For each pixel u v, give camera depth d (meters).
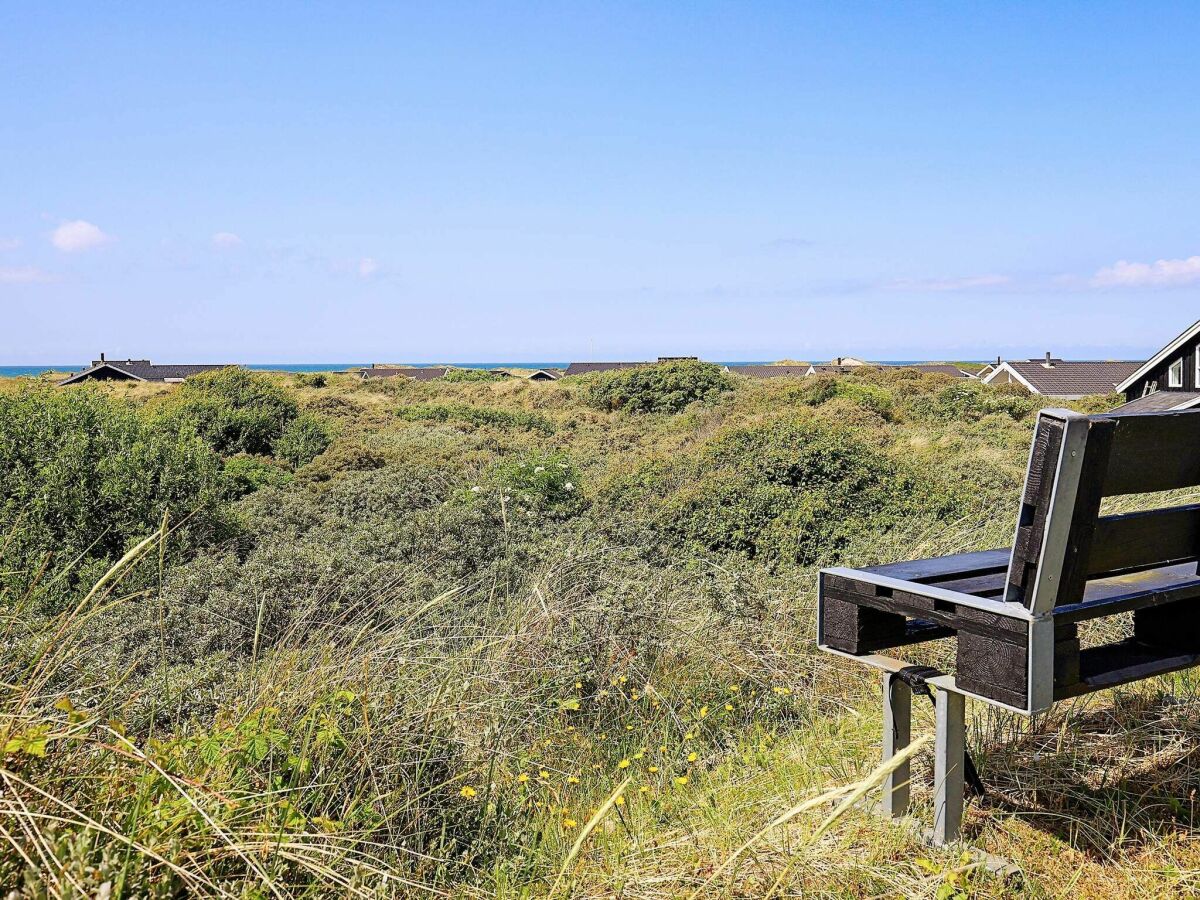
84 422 8.95
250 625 4.65
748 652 3.57
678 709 3.30
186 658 4.31
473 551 6.87
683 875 2.07
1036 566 1.84
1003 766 2.58
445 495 10.57
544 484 9.59
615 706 3.31
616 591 4.15
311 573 5.27
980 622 1.96
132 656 4.00
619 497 9.41
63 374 56.00
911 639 2.39
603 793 2.71
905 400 23.52
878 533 6.68
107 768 1.77
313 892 1.73
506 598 4.81
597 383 31.16
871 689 3.36
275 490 11.73
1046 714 2.86
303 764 2.03
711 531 7.25
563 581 4.41
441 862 2.14
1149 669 2.13
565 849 2.28
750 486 7.78
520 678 3.29
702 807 2.51
